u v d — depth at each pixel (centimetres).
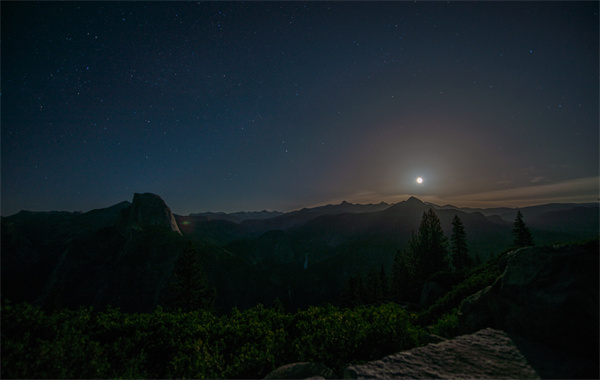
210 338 873
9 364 517
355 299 5238
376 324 760
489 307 748
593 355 491
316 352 689
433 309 1516
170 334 884
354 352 687
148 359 773
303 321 935
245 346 774
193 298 3238
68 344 641
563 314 539
